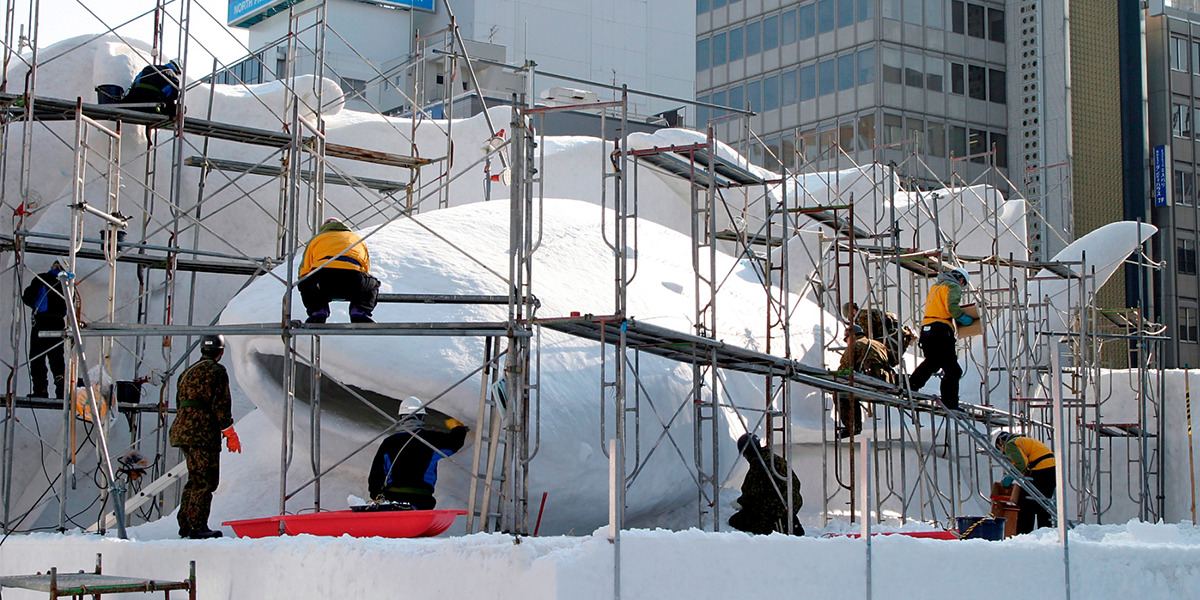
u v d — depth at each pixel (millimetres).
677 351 10742
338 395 11727
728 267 15242
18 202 15633
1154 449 20094
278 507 11109
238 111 17578
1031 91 43156
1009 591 8438
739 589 7520
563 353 10984
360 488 11141
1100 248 22109
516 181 8891
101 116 13938
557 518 10922
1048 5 43188
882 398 13414
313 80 18172
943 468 17672
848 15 43531
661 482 11500
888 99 42188
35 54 12750
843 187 21609
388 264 11258
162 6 13781
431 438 9664
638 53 49531
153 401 15656
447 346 10398
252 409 16219
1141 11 45719
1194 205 46188
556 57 47688
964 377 19859
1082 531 12781
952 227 21719
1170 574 9047
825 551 7840
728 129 47312
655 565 7258
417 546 7594
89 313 15305
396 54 45625
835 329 16016
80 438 14906
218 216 16938
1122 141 44156
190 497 9156
